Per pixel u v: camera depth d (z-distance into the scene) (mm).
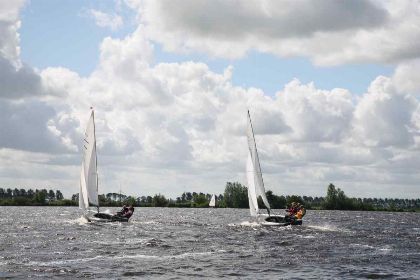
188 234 58688
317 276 29797
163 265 33188
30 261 34031
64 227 67688
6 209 179750
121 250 41125
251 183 72000
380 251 42438
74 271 30109
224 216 126375
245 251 41375
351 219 117375
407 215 172875
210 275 29750
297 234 59250
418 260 37000
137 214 136125
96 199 76938
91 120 76625
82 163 77125
